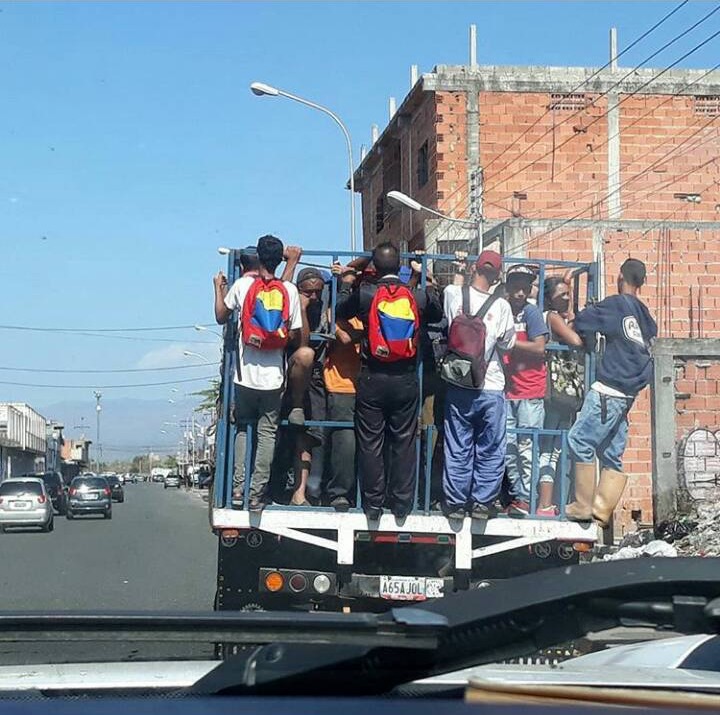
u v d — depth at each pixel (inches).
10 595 582.9
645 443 863.7
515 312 323.6
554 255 967.6
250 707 59.9
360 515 315.3
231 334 321.4
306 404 328.2
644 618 84.2
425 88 1213.1
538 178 1208.8
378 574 323.3
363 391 307.1
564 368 332.2
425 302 315.3
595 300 342.6
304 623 78.6
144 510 1851.6
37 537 1120.2
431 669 80.7
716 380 749.3
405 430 310.7
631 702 73.7
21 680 106.0
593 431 324.5
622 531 857.5
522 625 82.0
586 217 1210.0
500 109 1211.9
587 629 84.9
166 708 59.3
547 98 1214.9
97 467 6186.0
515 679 104.3
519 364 323.3
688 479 741.3
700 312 969.5
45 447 3688.5
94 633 81.2
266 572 317.1
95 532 1210.6
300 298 314.2
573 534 323.6
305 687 78.1
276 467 338.6
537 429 324.5
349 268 320.2
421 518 316.2
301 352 315.9
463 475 312.8
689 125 1221.7
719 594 83.5
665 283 971.3
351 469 321.4
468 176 1203.2
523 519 320.8
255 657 83.7
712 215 1218.0
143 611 85.5
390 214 1403.8
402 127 1352.1
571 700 75.7
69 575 691.4
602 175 1214.9
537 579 84.9
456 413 310.5
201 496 2743.6
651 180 1218.0
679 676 111.9
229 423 319.6
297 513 315.3
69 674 108.5
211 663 111.2
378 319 299.6
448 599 85.4
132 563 779.4
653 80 1217.4
